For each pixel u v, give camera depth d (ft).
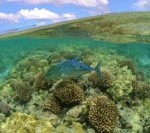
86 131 27.63
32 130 26.37
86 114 28.81
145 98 34.88
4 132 26.43
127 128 29.58
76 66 25.23
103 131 27.48
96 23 63.67
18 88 34.27
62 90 30.66
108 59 44.52
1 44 84.33
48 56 45.52
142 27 61.11
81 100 30.45
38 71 39.83
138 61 67.62
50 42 81.97
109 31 63.05
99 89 33.40
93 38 67.21
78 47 74.18
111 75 34.65
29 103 33.42
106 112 27.86
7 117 30.14
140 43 73.26
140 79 40.04
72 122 28.48
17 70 42.57
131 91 33.19
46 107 30.55
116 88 32.71
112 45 79.46
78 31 65.16
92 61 41.88
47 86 34.45
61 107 30.83
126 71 37.78
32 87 34.91
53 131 26.58
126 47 82.28
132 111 31.81
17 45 87.04
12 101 34.60
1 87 37.50
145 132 29.55
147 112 32.53
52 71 26.25
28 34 69.46
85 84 33.17
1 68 54.03
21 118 28.30
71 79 33.06
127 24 62.39
